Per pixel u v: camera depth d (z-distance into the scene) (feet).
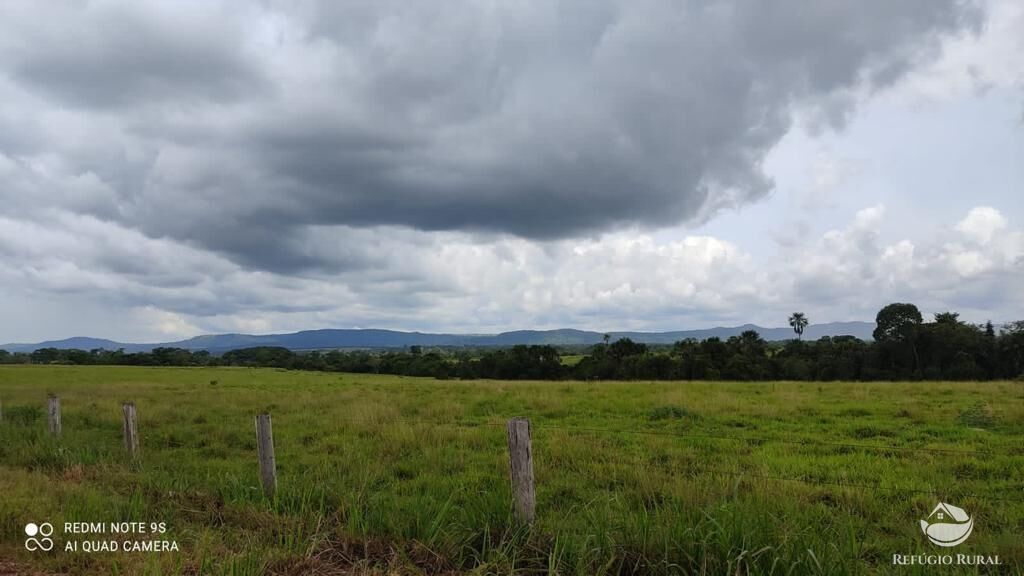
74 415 60.59
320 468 33.14
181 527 21.42
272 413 61.77
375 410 57.31
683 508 19.81
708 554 16.65
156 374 175.52
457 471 33.55
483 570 17.12
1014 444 37.70
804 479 29.63
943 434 42.11
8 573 17.10
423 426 46.29
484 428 47.14
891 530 21.84
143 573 16.16
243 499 23.95
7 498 22.77
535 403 62.85
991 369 169.37
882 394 66.85
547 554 17.88
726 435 42.98
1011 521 22.63
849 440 40.29
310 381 138.51
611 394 71.82
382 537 19.84
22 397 87.51
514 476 19.53
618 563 17.47
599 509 22.00
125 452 35.29
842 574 15.65
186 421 56.90
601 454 35.37
